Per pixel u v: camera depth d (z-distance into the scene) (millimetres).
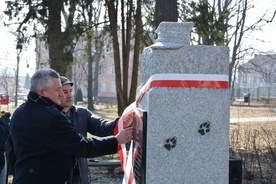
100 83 65375
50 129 2752
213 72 2883
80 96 42844
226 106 2859
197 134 2828
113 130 3787
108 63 65000
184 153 2812
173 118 2807
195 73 2859
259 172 7652
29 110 2852
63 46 12250
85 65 48438
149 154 2791
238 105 30984
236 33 21891
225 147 2854
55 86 2900
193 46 2863
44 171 2824
